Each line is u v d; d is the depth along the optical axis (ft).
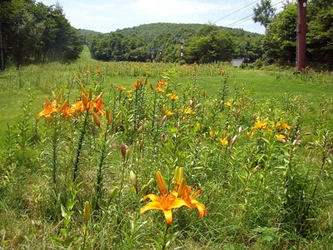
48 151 11.82
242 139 17.13
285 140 12.11
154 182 10.09
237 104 20.29
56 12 187.11
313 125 20.75
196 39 216.74
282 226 9.64
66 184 9.91
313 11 116.37
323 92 43.04
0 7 92.48
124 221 8.40
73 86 29.22
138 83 17.62
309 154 14.52
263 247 8.68
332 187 11.55
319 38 100.78
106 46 310.86
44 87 37.60
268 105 22.79
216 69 70.13
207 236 9.02
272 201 10.18
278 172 11.04
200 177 10.85
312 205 10.13
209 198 10.07
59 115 10.37
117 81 49.57
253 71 79.66
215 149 12.05
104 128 9.27
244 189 10.19
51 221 9.29
